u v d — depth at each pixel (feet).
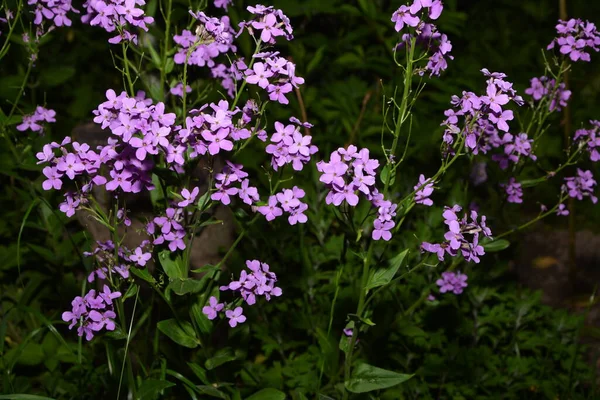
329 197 8.30
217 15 12.39
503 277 16.74
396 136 8.97
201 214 9.30
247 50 16.15
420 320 13.53
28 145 13.10
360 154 8.22
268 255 14.71
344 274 13.93
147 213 12.00
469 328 13.52
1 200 14.78
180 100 11.32
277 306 13.80
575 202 20.27
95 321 8.94
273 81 8.57
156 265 9.86
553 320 14.03
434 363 12.61
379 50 20.29
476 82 21.57
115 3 8.73
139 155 7.75
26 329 13.96
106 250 9.60
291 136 8.43
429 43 8.92
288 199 8.73
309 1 19.38
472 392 12.47
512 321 13.80
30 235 14.39
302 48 19.10
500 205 12.85
